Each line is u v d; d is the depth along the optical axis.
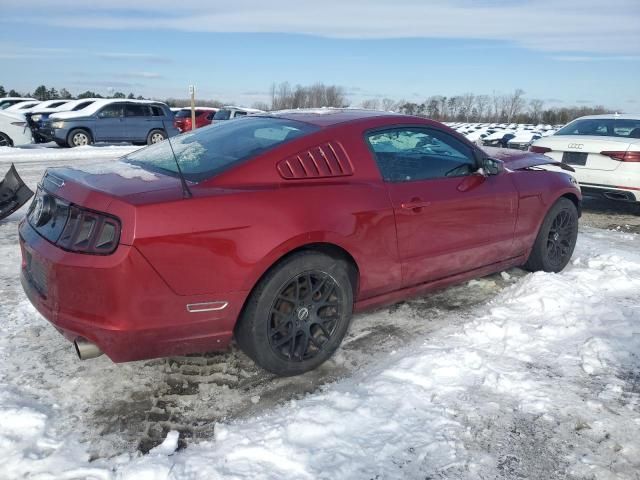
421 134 3.67
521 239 4.34
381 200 3.23
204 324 2.67
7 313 3.71
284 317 2.91
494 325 3.59
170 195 2.56
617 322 3.69
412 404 2.72
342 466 2.29
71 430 2.52
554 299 3.94
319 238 2.90
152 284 2.48
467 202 3.74
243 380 3.00
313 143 3.12
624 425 2.60
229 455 2.34
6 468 2.25
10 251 5.20
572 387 2.91
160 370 3.06
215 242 2.58
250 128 3.45
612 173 7.06
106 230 2.46
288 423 2.54
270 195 2.80
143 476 2.20
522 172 4.36
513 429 2.56
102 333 2.49
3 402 2.66
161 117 17.86
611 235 6.57
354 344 3.44
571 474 2.29
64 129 16.33
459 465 2.33
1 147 15.60
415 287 3.64
